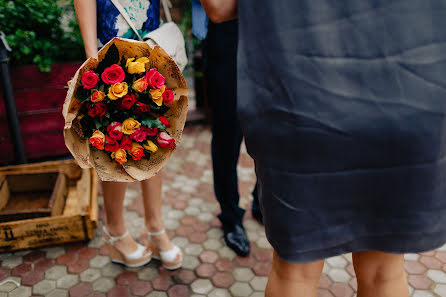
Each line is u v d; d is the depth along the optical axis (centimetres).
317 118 88
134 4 150
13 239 206
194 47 385
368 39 84
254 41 93
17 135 257
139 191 274
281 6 88
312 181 94
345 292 184
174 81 130
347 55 86
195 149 346
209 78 192
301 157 92
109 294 183
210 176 299
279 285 114
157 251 201
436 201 94
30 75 286
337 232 99
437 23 83
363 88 86
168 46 150
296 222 98
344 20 85
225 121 195
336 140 89
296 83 88
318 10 85
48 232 210
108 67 120
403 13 83
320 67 86
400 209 94
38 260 206
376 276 114
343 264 202
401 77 84
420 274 193
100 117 122
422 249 98
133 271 199
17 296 182
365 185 93
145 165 132
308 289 113
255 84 95
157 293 184
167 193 274
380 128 86
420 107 85
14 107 251
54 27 290
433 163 89
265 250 215
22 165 254
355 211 97
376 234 99
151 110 131
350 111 87
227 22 180
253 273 198
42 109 298
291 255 101
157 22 162
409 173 90
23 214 208
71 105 115
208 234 230
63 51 298
